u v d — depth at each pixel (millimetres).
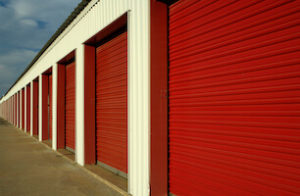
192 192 3451
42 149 9922
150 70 3768
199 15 3342
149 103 3762
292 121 2271
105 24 5324
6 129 21969
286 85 2322
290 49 2295
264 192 2510
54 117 9820
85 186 4758
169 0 3875
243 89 2734
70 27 7820
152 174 3738
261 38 2559
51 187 4719
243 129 2729
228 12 2932
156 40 3826
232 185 2861
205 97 3229
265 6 2521
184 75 3586
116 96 5547
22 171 6066
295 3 2260
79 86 6848
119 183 4789
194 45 3416
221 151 3002
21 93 21406
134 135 4203
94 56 6699
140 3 4078
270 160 2453
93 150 6551
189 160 3500
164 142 3875
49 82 12805
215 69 3090
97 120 6570
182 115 3619
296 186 2232
